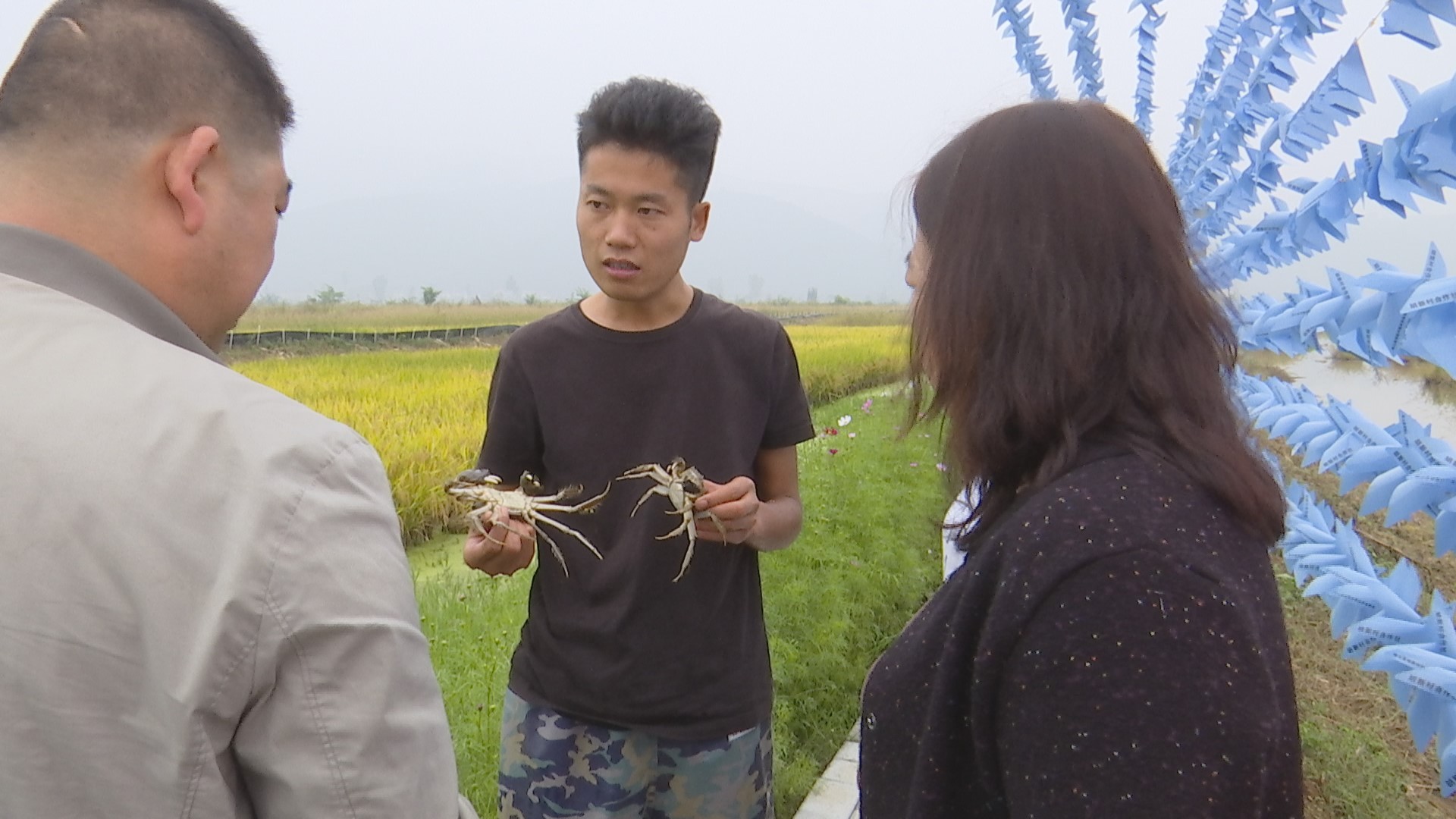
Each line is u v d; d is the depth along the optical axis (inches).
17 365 39.3
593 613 90.7
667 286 92.5
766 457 101.7
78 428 37.9
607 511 91.6
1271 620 41.9
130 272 45.3
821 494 258.1
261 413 41.4
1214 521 42.3
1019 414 46.6
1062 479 44.6
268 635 37.6
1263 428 113.0
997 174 47.8
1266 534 44.8
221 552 37.6
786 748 163.3
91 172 43.9
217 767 37.9
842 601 193.0
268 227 51.3
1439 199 63.2
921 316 53.2
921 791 45.9
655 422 92.2
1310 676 183.5
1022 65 168.2
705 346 92.9
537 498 90.6
